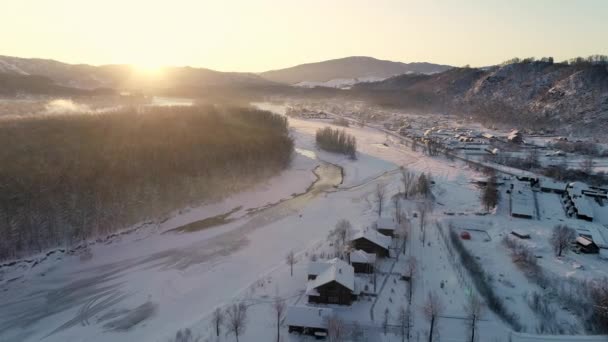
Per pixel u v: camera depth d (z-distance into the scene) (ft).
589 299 236.02
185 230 363.15
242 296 246.88
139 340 214.07
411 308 230.48
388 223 323.57
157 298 255.91
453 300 237.86
